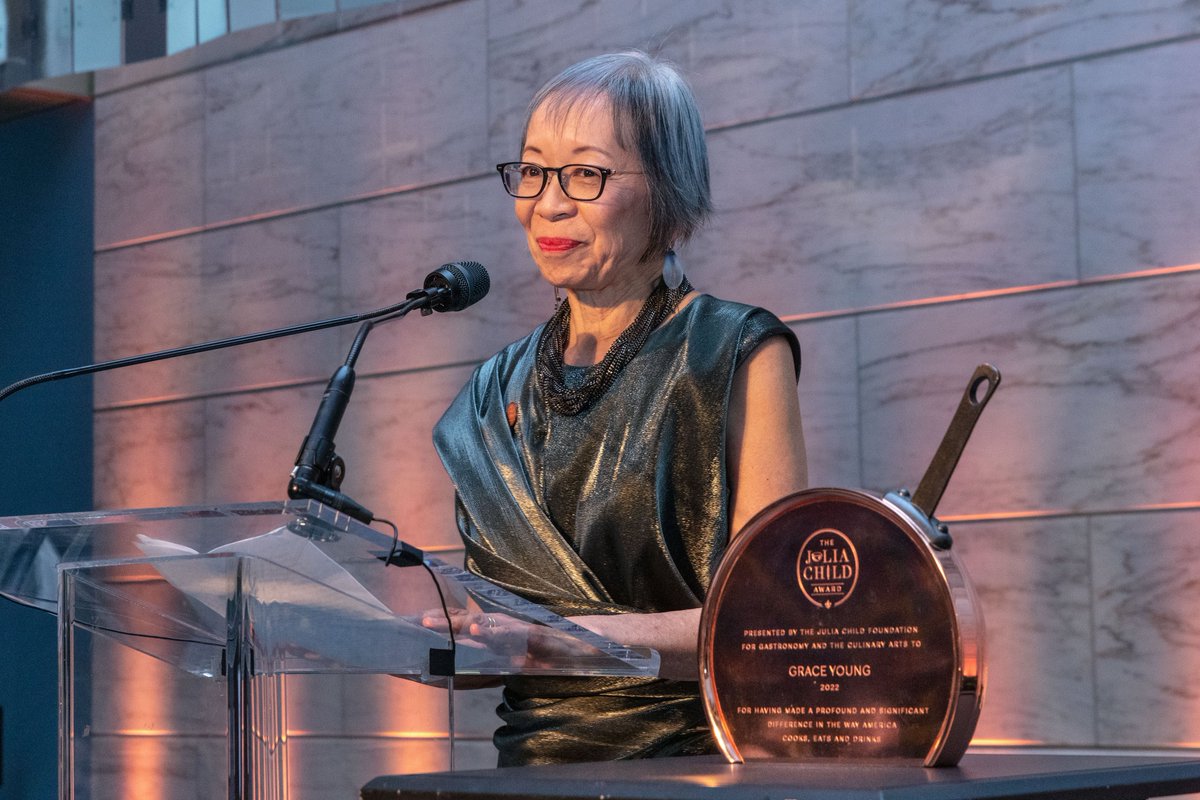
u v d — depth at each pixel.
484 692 5.86
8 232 7.75
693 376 2.37
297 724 1.93
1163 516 4.87
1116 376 4.98
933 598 1.55
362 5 6.36
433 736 1.99
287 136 6.98
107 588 1.92
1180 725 4.78
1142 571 4.89
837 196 5.56
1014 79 5.23
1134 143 5.00
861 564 1.61
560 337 2.57
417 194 6.58
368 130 6.75
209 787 1.91
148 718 1.95
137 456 7.26
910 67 5.45
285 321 6.89
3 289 7.75
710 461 2.35
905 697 1.56
